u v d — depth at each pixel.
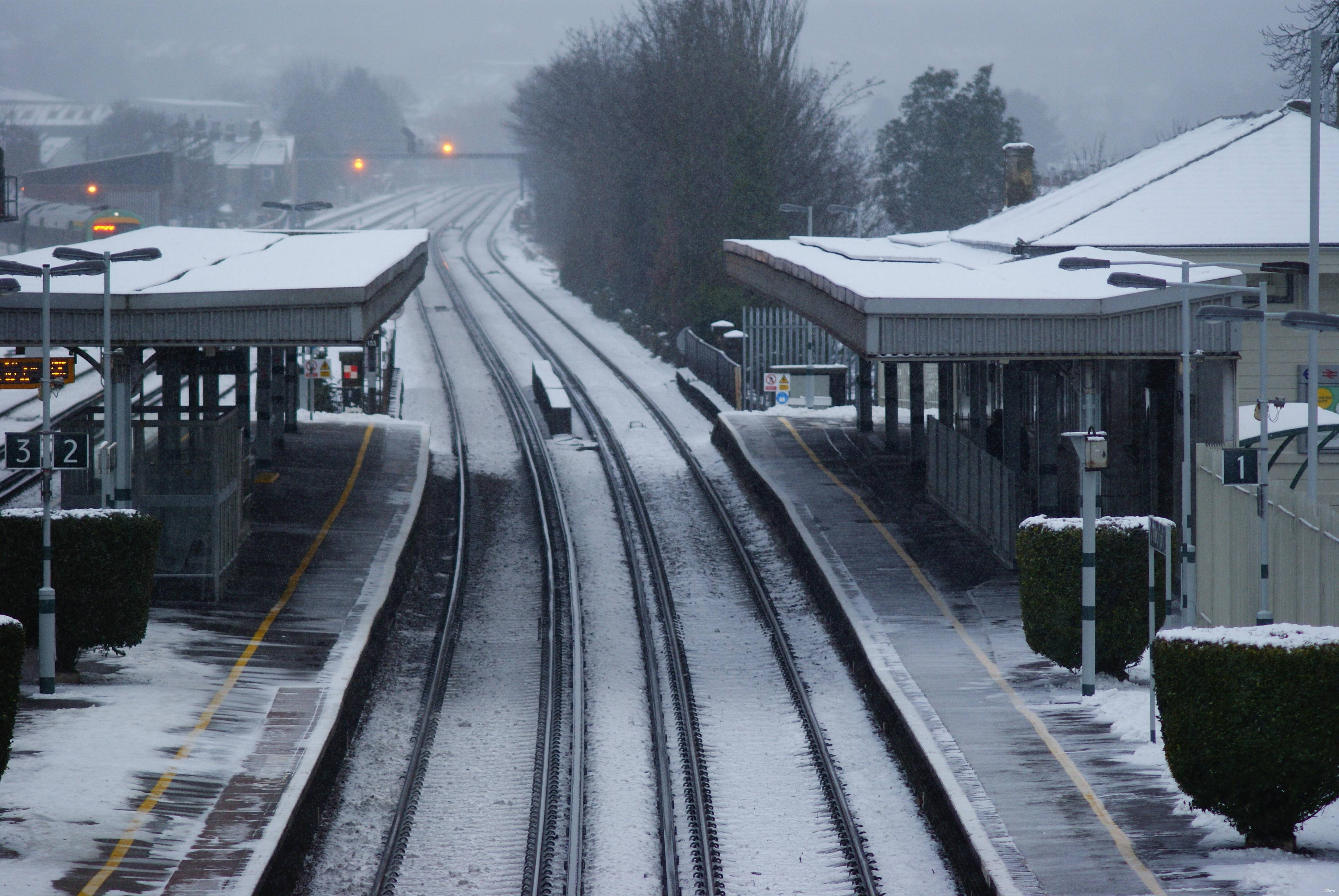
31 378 90.69
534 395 195.12
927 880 55.34
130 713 65.69
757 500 133.62
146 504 89.06
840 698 79.81
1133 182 122.12
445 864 57.44
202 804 55.34
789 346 187.00
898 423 157.88
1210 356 89.75
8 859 48.38
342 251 120.12
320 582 95.44
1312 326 76.12
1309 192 114.06
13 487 122.25
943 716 68.44
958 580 97.50
